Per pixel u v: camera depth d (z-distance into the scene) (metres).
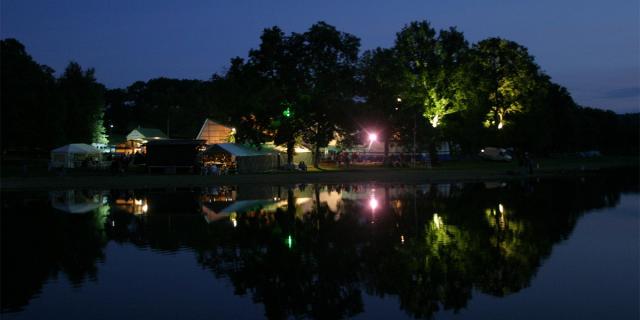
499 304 11.77
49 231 21.53
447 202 31.22
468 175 52.81
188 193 38.12
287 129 56.50
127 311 11.45
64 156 58.00
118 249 17.92
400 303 11.91
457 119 72.88
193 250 17.66
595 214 25.84
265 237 19.94
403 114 62.34
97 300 12.23
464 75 61.91
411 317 10.98
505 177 51.97
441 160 81.44
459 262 15.72
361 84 60.53
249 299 12.29
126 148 76.44
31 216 25.86
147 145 54.28
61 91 81.62
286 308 11.63
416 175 52.25
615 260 15.87
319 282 13.70
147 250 17.67
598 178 52.50
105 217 25.42
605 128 140.88
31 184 41.44
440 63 62.44
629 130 144.38
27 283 13.68
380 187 43.00
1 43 77.69
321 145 59.28
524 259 16.08
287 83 58.28
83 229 21.98
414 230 21.31
